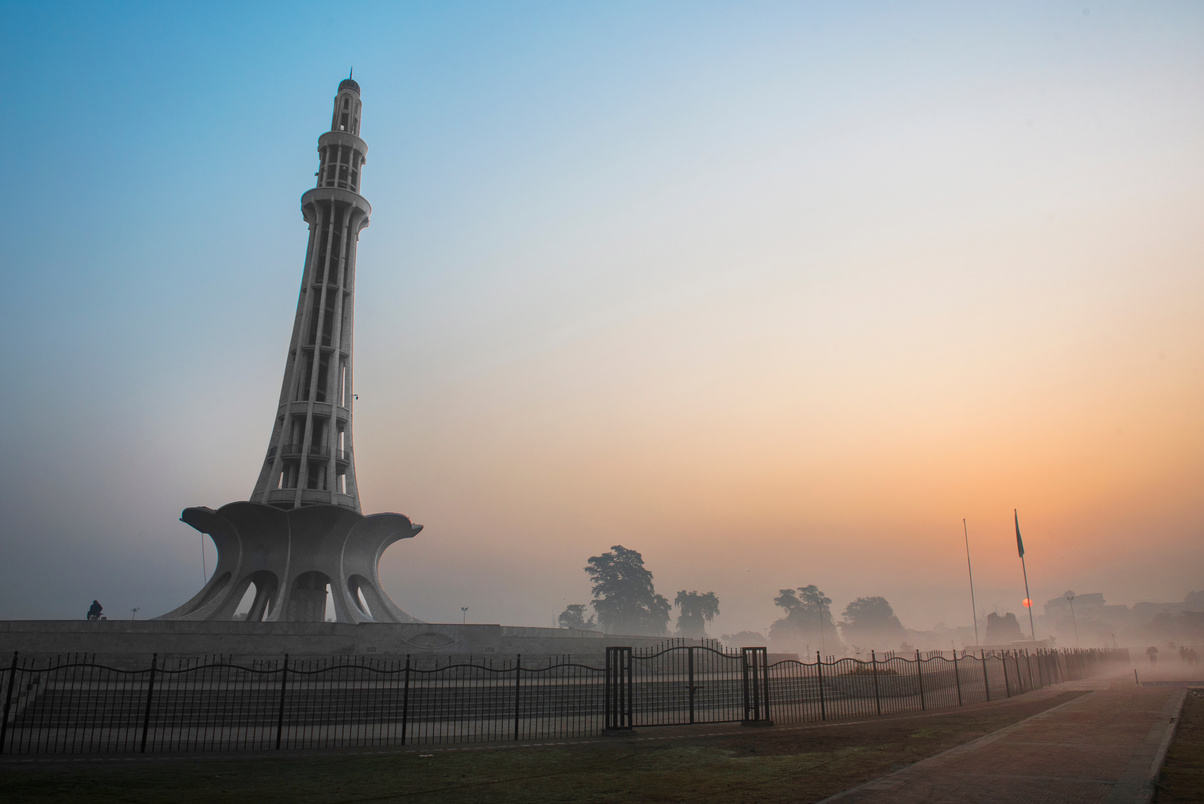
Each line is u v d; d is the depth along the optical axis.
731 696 31.05
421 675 33.34
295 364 54.88
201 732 21.45
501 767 15.96
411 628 38.03
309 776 14.88
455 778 14.69
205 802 12.44
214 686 27.64
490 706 26.00
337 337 55.66
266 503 51.19
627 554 130.62
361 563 52.34
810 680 35.41
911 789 12.77
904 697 33.69
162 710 24.17
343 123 62.84
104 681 29.58
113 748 18.77
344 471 55.88
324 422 54.84
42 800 12.45
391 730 22.02
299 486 51.09
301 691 26.78
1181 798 11.98
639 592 127.81
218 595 49.03
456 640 38.75
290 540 49.84
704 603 145.88
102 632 34.72
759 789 13.42
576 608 157.62
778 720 25.12
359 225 59.75
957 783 13.23
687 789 13.52
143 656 32.56
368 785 13.96
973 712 27.25
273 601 53.66
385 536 53.56
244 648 34.81
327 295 57.72
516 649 39.91
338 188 58.31
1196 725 21.98
